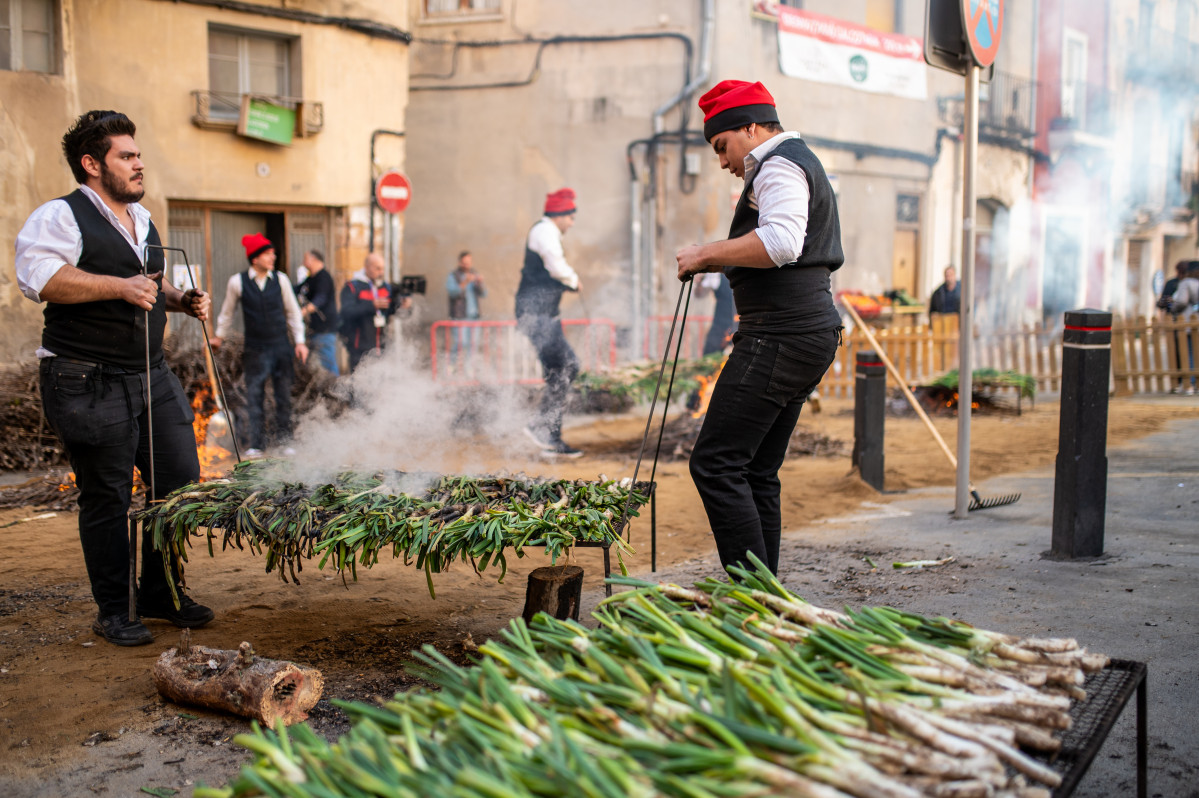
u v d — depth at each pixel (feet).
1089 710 6.64
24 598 13.70
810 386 10.78
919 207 60.49
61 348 11.17
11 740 9.20
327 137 39.11
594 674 6.41
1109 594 12.59
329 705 9.82
